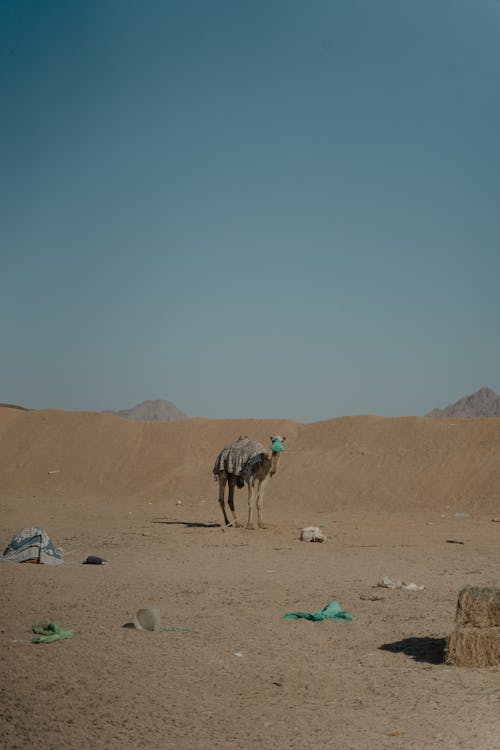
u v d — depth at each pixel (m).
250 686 8.91
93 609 13.05
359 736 7.35
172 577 16.52
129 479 44.44
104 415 52.50
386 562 19.19
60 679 9.05
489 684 8.90
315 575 16.98
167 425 50.31
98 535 25.12
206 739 7.30
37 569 17.30
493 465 36.19
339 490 37.59
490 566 18.52
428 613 12.86
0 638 10.98
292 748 7.07
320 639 11.11
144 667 9.57
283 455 43.47
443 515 31.98
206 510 35.34
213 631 11.51
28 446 50.41
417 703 8.27
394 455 40.25
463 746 7.05
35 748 7.05
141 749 7.05
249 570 17.66
